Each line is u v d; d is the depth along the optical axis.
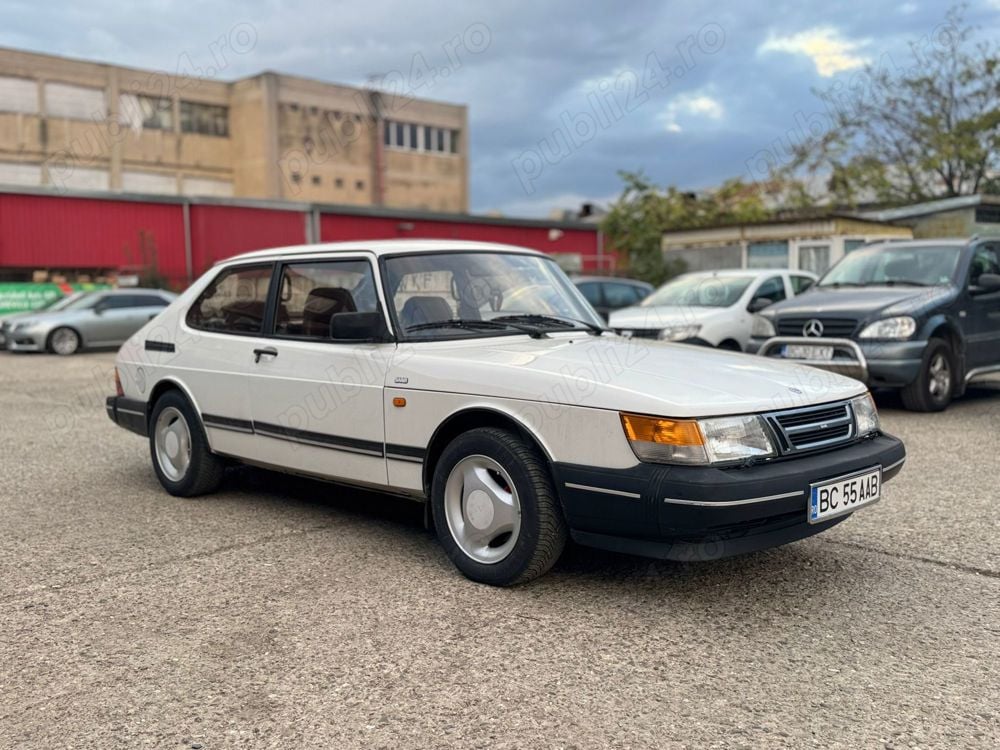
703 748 2.64
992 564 4.32
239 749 2.66
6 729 2.79
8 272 23.80
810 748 2.65
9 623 3.63
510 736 2.72
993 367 9.56
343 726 2.79
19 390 11.86
